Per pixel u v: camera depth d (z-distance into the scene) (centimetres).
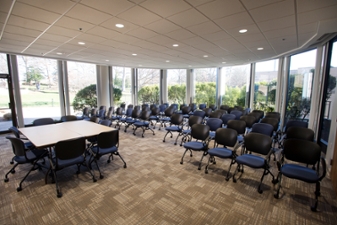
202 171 328
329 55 405
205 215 213
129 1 233
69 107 751
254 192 261
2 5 244
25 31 355
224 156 292
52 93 712
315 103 443
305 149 252
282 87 613
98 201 239
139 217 209
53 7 251
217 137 340
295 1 228
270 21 297
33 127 400
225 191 264
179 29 340
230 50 519
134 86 979
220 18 287
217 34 370
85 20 298
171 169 336
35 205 230
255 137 297
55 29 344
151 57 638
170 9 256
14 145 275
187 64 817
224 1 231
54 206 228
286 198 247
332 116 334
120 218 207
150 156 402
